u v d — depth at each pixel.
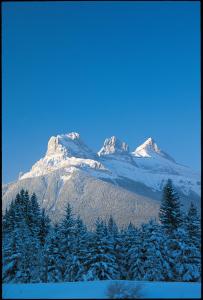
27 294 22.20
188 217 58.25
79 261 58.88
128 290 19.62
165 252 55.91
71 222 63.47
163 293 21.48
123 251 62.06
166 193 57.91
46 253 60.88
